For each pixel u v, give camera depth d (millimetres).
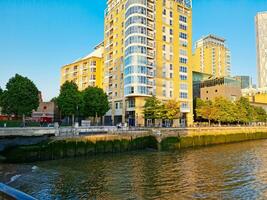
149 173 30141
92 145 43875
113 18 90875
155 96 72625
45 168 32031
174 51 85000
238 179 27406
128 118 78438
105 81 93562
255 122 106438
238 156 44094
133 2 76125
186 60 88375
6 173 28531
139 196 21484
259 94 148375
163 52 81875
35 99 57188
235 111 90062
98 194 21984
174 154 46406
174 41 85438
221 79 107250
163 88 80438
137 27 75062
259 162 37938
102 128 48125
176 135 57469
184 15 89875
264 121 111688
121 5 85688
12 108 54656
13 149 36219
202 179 27328
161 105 68125
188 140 59281
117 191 22875
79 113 67688
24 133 38156
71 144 41219
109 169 32188
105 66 94625
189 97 87750
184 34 88875
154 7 80875
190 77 88938
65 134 42312
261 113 111000
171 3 86125
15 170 30203
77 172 30156
